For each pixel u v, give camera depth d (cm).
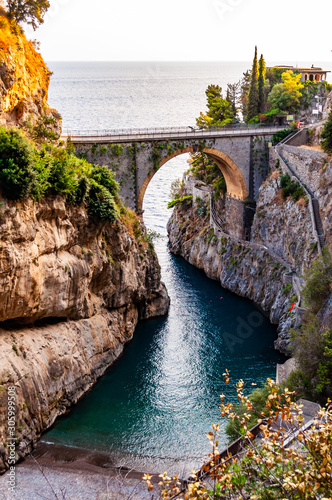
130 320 5562
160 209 11694
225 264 7044
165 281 7362
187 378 4731
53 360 3991
